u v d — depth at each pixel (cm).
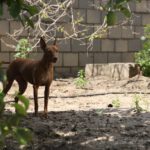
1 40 2678
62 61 2856
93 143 1091
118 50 3022
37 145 1078
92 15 2927
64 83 2528
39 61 1438
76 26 2881
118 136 1160
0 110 525
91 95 2075
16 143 1075
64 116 1450
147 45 2727
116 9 738
